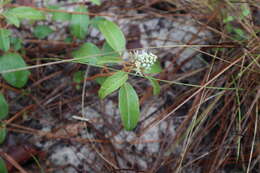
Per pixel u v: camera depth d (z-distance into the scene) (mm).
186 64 756
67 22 785
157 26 794
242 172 677
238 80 702
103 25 657
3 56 653
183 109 720
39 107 706
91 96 724
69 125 700
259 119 679
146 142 700
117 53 677
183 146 654
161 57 761
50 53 745
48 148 686
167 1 800
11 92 712
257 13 786
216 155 670
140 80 739
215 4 774
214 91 707
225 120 693
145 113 718
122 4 808
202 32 787
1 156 645
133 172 679
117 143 697
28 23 772
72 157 684
